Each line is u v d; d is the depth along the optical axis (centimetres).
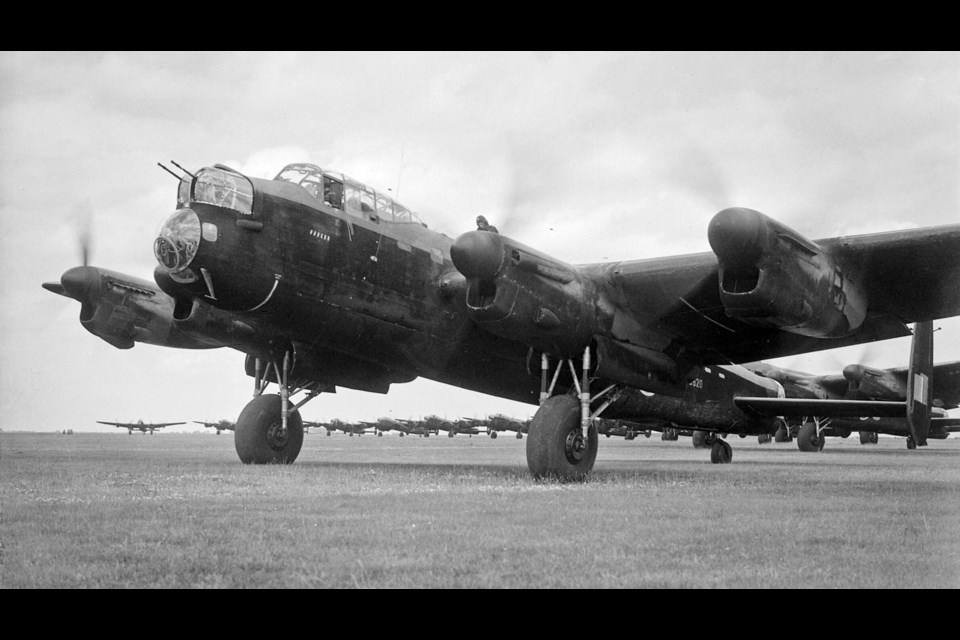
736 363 1392
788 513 746
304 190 1148
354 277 1178
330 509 737
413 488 962
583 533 615
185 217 1062
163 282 1138
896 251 1020
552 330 1088
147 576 459
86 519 664
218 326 1302
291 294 1132
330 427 6606
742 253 939
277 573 470
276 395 1462
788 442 4109
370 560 507
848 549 562
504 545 562
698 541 587
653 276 1136
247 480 1062
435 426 6397
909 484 1103
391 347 1270
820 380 2784
